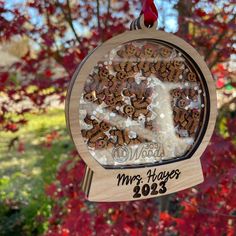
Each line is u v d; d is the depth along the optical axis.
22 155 4.77
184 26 1.64
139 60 0.88
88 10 1.85
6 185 3.84
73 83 0.80
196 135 0.98
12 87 1.87
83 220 1.72
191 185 0.97
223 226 1.48
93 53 0.81
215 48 1.67
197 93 0.96
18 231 3.04
